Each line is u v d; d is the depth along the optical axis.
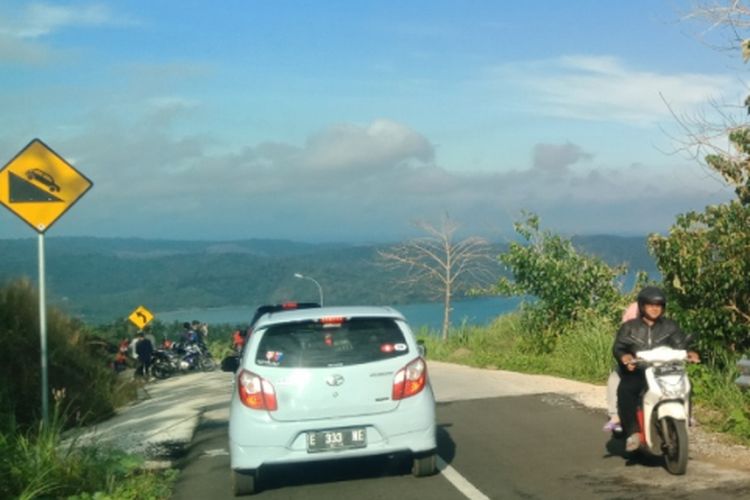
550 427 10.33
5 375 13.19
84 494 7.57
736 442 8.88
